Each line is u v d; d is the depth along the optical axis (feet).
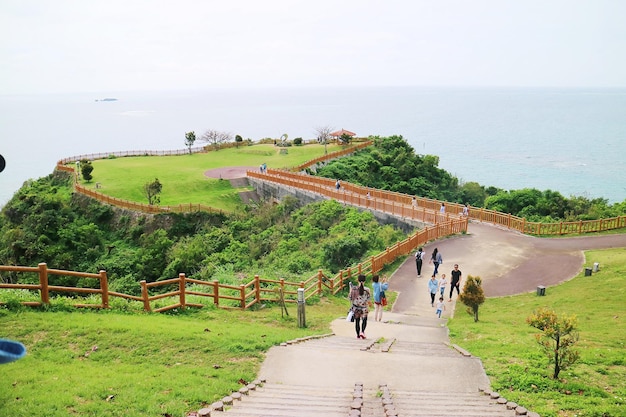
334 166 211.00
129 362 36.32
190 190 183.11
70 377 31.40
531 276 84.28
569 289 74.23
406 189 209.46
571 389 33.32
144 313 50.37
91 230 155.22
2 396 27.76
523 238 109.60
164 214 157.79
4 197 404.16
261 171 192.65
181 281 54.24
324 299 73.67
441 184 227.40
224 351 40.01
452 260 94.63
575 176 456.04
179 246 139.13
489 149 654.12
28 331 39.96
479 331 53.88
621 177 446.19
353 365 38.73
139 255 139.64
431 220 118.11
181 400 28.94
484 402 30.63
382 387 32.86
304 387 33.19
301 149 257.75
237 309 59.47
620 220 118.11
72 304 47.44
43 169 538.88
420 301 75.10
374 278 62.34
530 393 32.42
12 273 136.46
